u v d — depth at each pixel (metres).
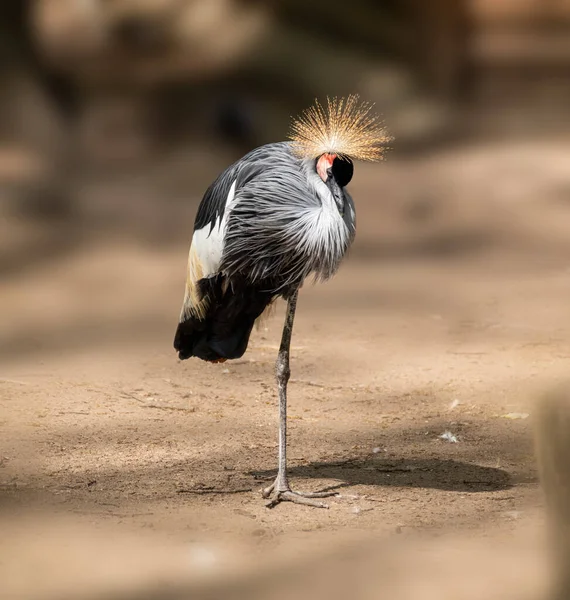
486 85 41.94
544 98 39.97
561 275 17.83
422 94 35.81
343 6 36.03
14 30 25.97
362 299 16.05
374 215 23.72
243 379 11.68
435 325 14.35
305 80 32.94
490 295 16.27
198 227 8.30
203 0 31.81
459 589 6.38
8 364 12.18
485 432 9.94
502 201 24.62
